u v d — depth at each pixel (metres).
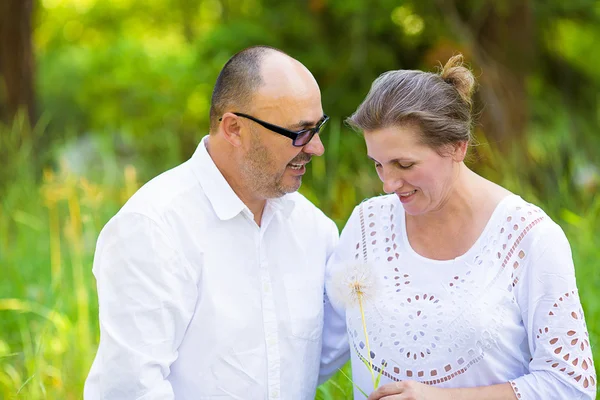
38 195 5.21
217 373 2.22
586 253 3.89
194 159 2.32
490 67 6.93
